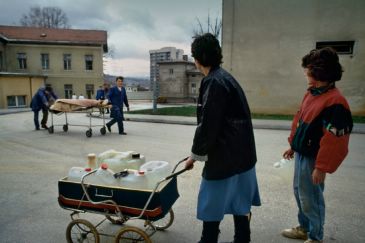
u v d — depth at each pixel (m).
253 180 2.57
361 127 12.03
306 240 3.08
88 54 36.62
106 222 3.63
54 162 6.67
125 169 3.00
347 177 5.53
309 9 16.38
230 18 17.48
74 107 10.01
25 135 10.59
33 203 4.27
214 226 2.49
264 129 12.38
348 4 15.77
